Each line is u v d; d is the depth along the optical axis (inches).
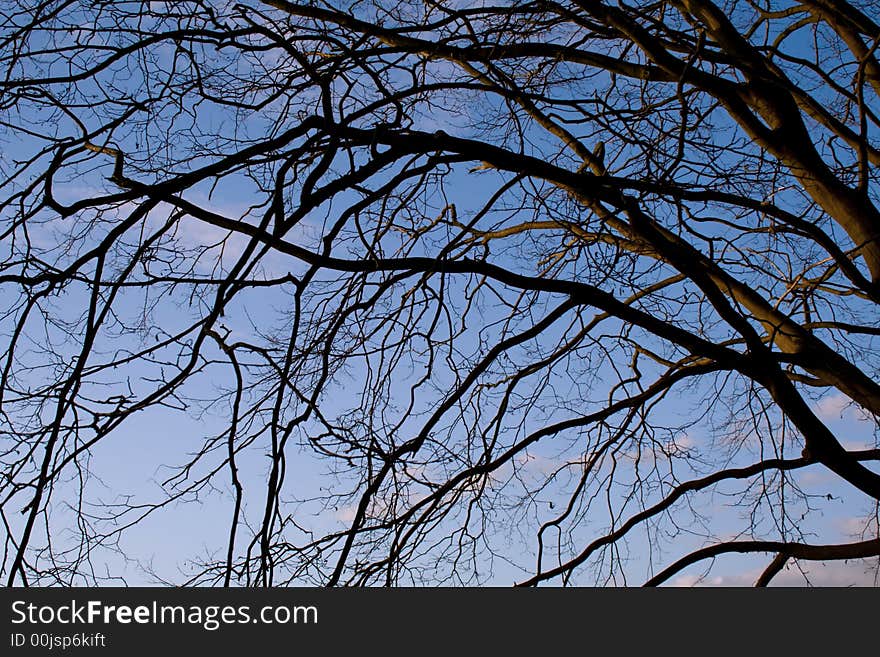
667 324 298.5
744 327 289.0
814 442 293.1
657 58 317.4
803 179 335.9
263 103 307.1
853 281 298.4
